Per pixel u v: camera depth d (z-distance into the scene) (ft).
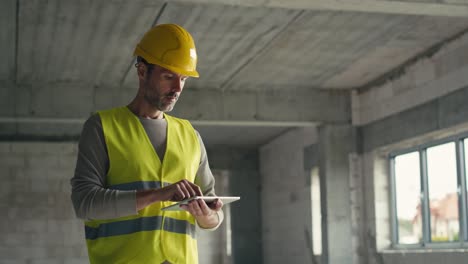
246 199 47.88
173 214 6.32
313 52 28.60
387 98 32.50
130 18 23.45
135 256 6.10
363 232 34.60
